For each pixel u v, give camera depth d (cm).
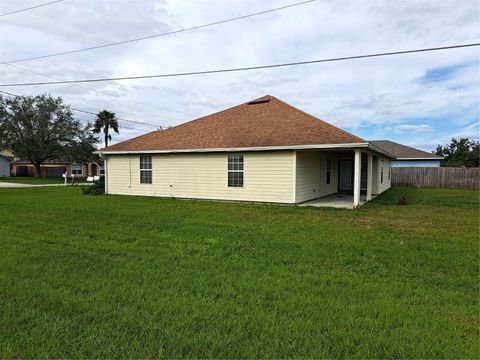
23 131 4050
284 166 1277
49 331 291
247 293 380
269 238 665
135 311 330
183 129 1681
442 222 888
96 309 333
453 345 273
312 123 1383
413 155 2939
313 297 371
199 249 574
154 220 866
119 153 1652
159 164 1566
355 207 1188
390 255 547
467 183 2281
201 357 255
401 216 994
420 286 409
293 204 1261
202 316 320
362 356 257
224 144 1397
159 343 272
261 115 1593
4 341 274
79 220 865
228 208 1151
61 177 4491
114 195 1667
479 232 750
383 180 1989
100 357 253
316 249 580
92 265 479
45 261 496
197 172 1471
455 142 4162
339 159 1930
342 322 312
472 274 455
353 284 413
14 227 764
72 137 4200
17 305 343
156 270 459
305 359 252
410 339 282
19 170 4969
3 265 472
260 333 290
